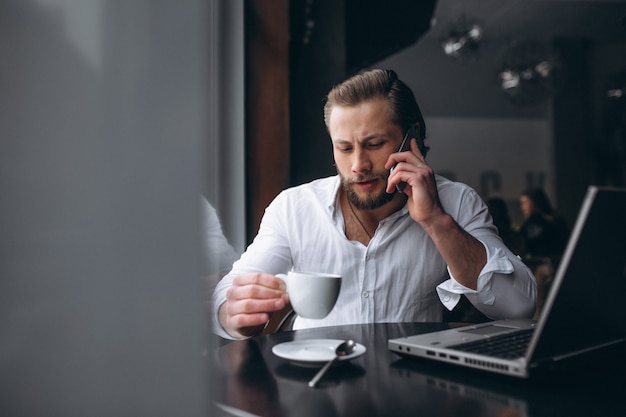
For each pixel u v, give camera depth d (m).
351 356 0.75
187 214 0.35
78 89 0.34
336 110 1.32
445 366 0.76
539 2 5.35
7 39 0.33
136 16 0.34
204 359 0.36
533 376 0.65
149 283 0.35
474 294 1.19
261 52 2.32
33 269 0.34
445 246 1.20
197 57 0.35
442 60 6.12
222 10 1.89
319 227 1.44
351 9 3.06
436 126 6.13
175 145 0.35
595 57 6.37
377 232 1.40
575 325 0.70
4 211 0.33
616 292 0.74
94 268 0.34
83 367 0.35
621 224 0.71
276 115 2.32
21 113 0.33
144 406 0.35
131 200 0.34
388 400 0.62
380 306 1.40
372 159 1.32
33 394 0.34
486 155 6.17
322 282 0.84
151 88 0.34
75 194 0.34
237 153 1.97
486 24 5.83
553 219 4.08
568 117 6.28
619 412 0.59
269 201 2.29
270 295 0.90
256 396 0.64
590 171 6.29
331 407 0.60
